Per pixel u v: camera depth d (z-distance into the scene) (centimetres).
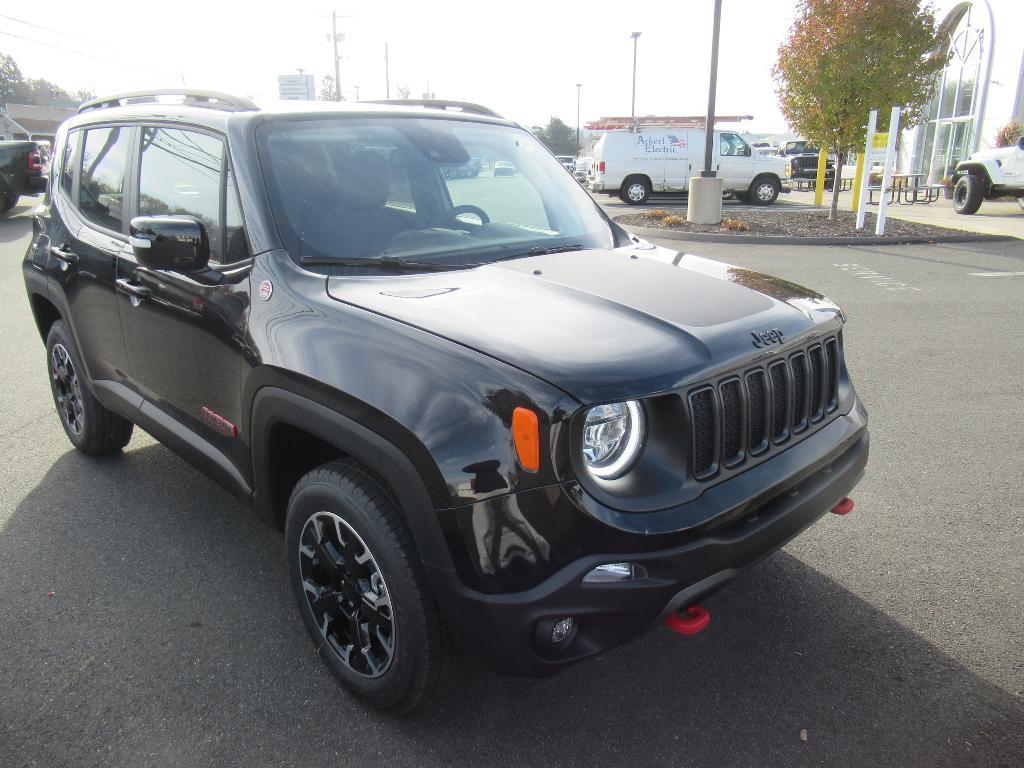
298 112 316
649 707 259
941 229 1446
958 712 254
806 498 244
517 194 350
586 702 262
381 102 374
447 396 209
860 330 732
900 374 602
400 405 215
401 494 216
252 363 262
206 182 303
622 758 238
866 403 538
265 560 348
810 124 1477
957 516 380
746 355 231
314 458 285
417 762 237
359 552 243
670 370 213
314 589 267
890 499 399
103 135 389
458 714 256
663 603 209
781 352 244
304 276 265
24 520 381
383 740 245
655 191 2300
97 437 429
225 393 286
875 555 347
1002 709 255
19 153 1611
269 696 264
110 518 383
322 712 257
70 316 396
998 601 312
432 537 212
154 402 345
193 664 280
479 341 218
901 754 237
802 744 242
